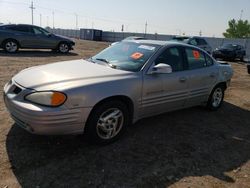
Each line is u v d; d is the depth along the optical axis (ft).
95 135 13.23
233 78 39.88
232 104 23.90
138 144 14.38
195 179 11.76
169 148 14.29
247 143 15.92
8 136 13.96
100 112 13.10
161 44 16.79
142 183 11.14
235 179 12.08
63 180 10.87
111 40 182.50
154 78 15.20
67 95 11.88
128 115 14.47
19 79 13.43
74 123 12.27
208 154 14.10
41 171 11.31
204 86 19.04
